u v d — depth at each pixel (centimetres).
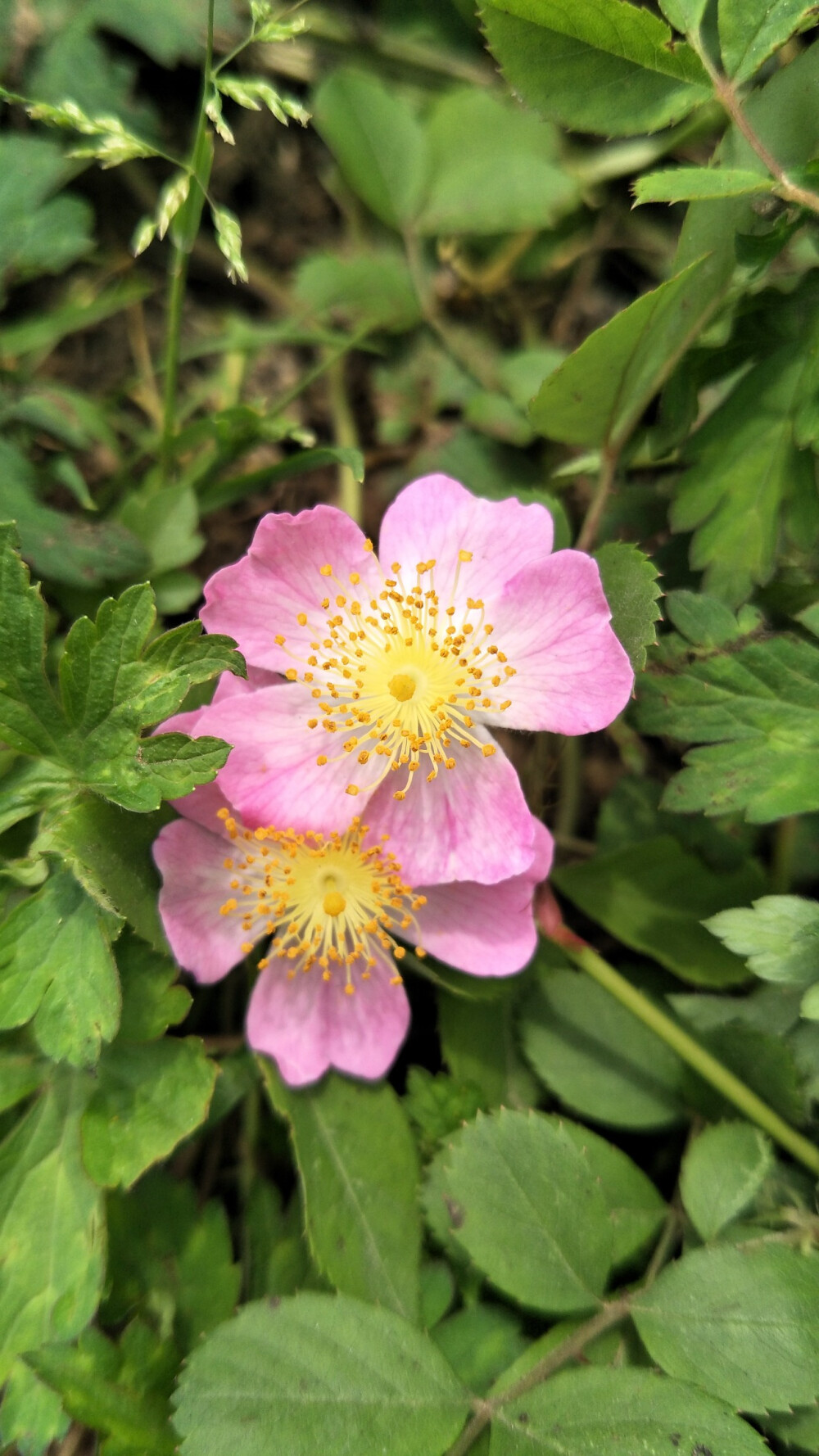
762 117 15
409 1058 18
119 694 14
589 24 14
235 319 21
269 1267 15
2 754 15
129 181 21
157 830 15
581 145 20
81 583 17
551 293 21
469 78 21
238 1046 17
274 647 15
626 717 16
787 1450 14
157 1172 15
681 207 21
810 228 16
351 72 20
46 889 14
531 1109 15
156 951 15
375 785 15
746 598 16
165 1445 14
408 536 15
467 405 20
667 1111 16
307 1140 15
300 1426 13
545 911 16
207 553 20
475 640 15
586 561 15
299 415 21
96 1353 14
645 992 17
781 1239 15
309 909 15
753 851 18
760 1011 16
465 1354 15
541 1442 13
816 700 15
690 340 16
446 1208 15
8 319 20
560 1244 14
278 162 21
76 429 18
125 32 19
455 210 20
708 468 16
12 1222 14
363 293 20
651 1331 14
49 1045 13
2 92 15
